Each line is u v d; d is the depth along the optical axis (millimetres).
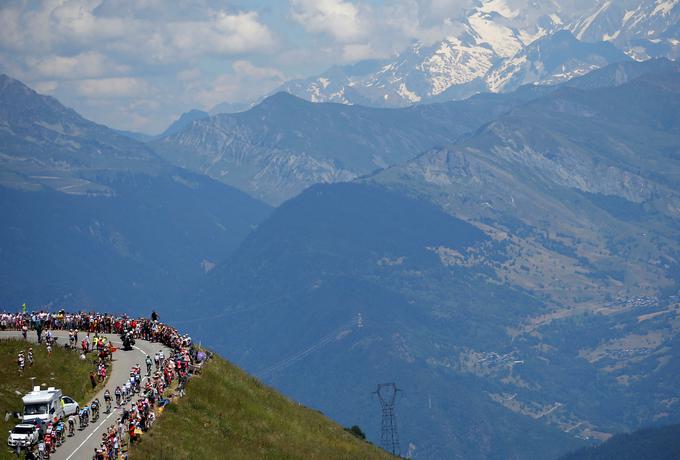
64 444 172500
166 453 176875
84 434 177875
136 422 181875
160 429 187625
